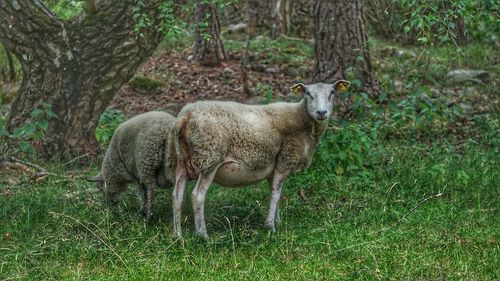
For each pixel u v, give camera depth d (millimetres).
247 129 11625
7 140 16094
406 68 22375
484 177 14609
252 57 24641
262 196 13945
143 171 12195
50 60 15992
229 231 11859
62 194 13555
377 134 16453
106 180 13242
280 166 12180
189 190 13922
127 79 16516
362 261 10625
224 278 10023
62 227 11719
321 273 10219
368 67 19562
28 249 11000
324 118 11773
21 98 16328
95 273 10359
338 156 14914
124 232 11703
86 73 16125
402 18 27031
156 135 12031
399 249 11055
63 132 16188
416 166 15328
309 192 14320
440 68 22594
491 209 13125
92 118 16438
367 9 27594
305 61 24328
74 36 15992
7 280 10031
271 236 11680
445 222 12359
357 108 16312
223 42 26594
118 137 12828
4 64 23406
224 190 14195
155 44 16406
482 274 10117
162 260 10578
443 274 9992
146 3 15797
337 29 19344
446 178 14664
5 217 12414
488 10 14156
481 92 21188
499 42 25031
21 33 15797
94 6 15961
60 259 10781
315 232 11992
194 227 12289
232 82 22766
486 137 16859
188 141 11414
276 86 22359
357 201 13688
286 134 12070
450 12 13648
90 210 12688
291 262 10695
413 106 16688
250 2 28109
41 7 15922
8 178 14680
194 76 23188
